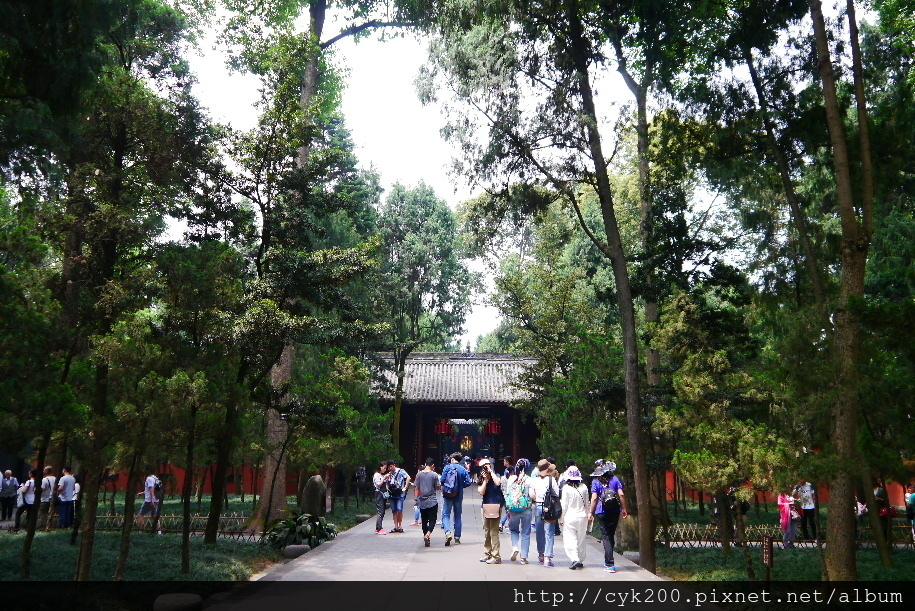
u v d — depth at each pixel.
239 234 16.23
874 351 10.50
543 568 12.56
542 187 16.56
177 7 18.45
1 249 9.28
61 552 13.61
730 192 15.73
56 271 12.42
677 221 18.16
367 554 14.41
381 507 19.20
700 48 15.74
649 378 20.33
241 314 14.41
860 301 9.68
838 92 14.91
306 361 23.42
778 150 14.64
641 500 15.25
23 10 9.40
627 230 35.34
